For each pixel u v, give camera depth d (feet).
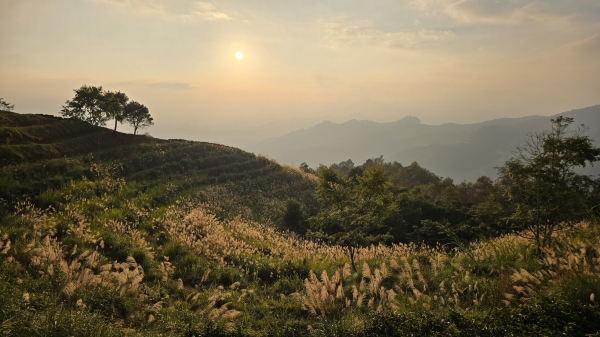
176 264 45.78
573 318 20.53
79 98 115.65
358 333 22.02
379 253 52.21
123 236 52.90
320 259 53.93
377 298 32.01
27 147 93.30
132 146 125.18
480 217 88.84
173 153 128.88
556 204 35.73
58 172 84.17
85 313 23.82
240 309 31.94
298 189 130.62
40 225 47.21
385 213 44.42
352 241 46.47
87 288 29.68
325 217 45.96
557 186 36.24
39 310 23.07
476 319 21.99
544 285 27.32
